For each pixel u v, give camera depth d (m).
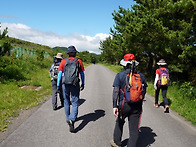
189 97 7.14
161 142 3.54
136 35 11.16
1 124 3.98
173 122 4.70
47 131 3.80
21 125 4.04
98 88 9.39
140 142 3.52
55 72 5.25
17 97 6.14
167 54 10.84
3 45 10.06
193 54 8.91
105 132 3.86
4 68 9.25
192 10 8.89
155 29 9.59
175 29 10.55
